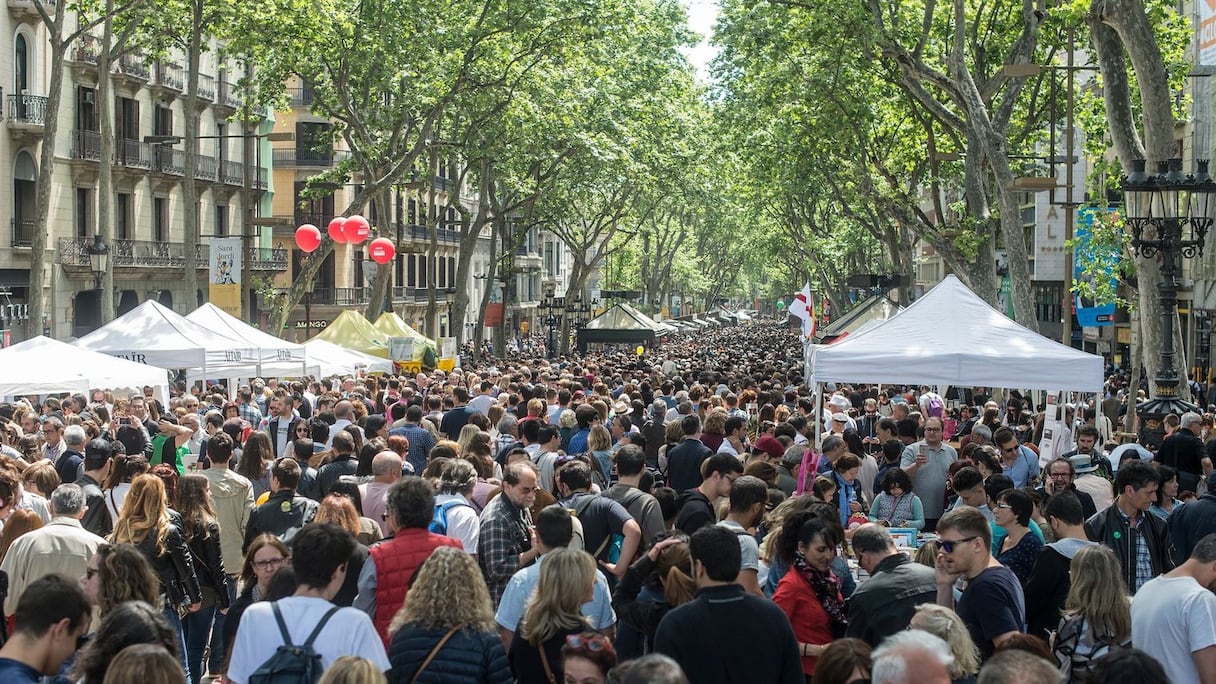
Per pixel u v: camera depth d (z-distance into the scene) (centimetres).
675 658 581
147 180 4472
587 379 2420
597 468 1212
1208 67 2436
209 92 4884
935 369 1415
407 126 3903
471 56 3356
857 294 6650
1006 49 2914
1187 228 1775
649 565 738
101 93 2975
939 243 2834
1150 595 631
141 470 1007
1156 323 1838
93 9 3397
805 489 1127
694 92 4800
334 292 5919
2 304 3609
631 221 6781
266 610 568
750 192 4784
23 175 3759
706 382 2458
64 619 535
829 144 3381
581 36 3450
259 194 5441
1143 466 861
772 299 16200
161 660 474
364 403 1742
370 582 727
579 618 651
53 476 1015
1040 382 1405
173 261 4553
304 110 5781
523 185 4406
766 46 2905
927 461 1238
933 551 795
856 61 2812
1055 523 770
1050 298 5394
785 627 589
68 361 1809
